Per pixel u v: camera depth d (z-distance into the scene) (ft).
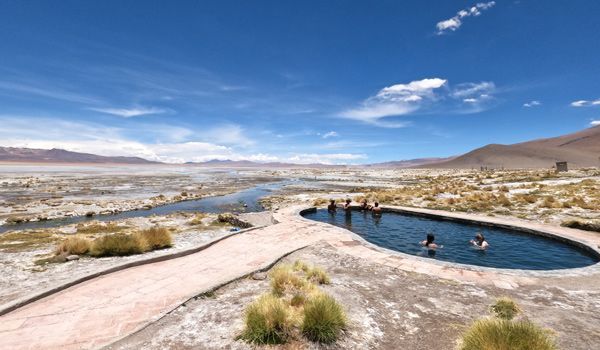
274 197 120.78
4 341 17.38
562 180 134.51
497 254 40.81
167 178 283.38
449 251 42.60
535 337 15.85
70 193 139.95
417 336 18.31
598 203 66.49
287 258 34.27
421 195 96.43
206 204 106.73
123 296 23.50
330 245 39.47
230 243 39.96
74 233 51.98
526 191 96.84
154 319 19.49
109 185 190.19
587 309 22.06
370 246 39.09
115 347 16.61
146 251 38.81
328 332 17.17
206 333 17.89
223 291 24.25
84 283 26.11
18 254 38.04
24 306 21.76
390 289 25.54
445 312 21.44
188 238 46.83
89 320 19.81
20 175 320.09
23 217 72.08
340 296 23.50
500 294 24.77
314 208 74.13
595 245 38.70
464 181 170.30
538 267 35.78
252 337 16.97
